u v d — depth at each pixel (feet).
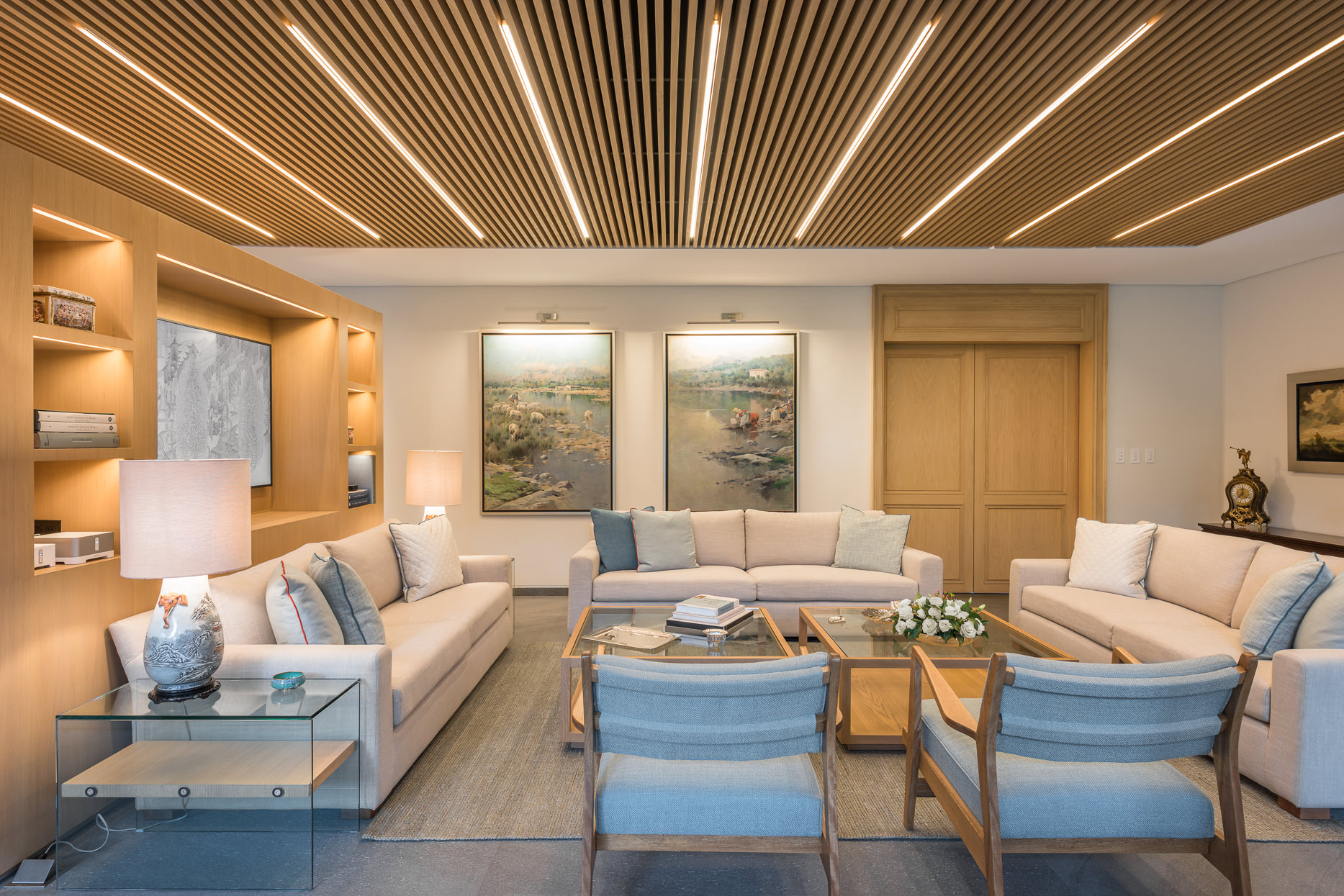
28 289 7.09
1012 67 8.51
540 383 19.90
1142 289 19.80
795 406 19.83
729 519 16.62
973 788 6.01
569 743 9.74
